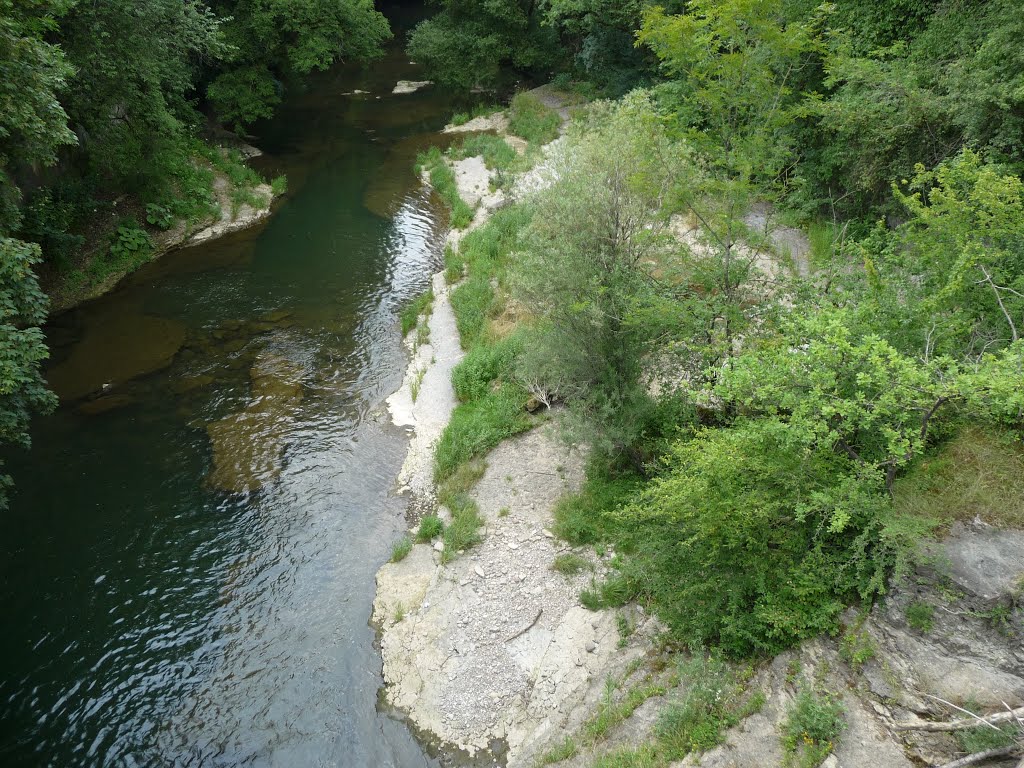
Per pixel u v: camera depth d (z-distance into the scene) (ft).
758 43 34.09
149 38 67.10
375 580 38.19
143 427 48.93
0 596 36.42
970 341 29.35
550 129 102.99
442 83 133.49
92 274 66.69
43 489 43.19
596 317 36.32
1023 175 39.70
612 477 40.63
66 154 68.64
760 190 36.47
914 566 23.82
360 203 88.89
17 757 29.48
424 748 29.63
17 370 32.27
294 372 55.83
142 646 34.22
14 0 41.98
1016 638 21.54
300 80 127.03
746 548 27.94
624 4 96.73
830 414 23.48
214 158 89.56
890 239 35.63
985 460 25.66
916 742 21.76
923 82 49.26
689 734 24.91
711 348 33.68
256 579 38.09
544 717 29.63
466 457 45.34
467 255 71.87
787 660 25.62
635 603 33.01
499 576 36.65
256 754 29.68
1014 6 39.50
